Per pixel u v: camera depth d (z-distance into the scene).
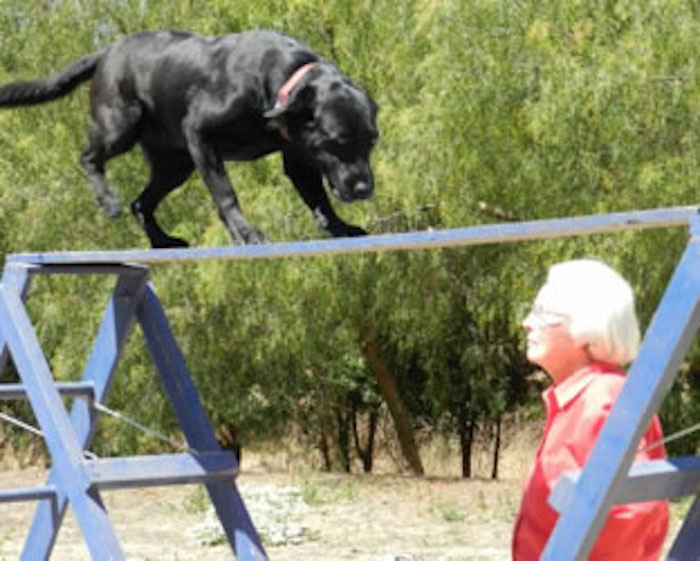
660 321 2.96
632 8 12.41
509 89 12.99
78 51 17.17
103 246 17.33
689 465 3.30
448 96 13.00
